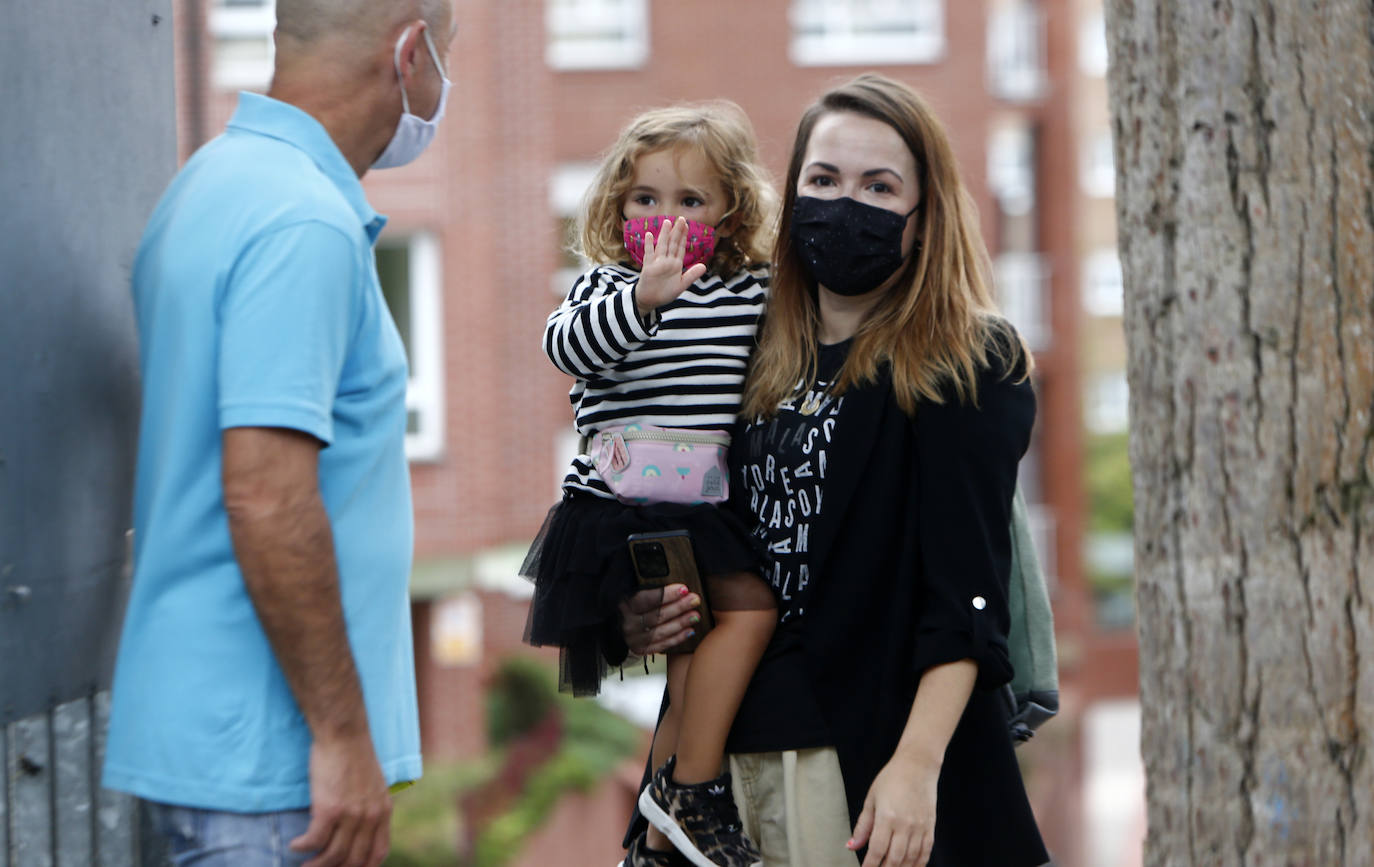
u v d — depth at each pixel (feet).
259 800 15.52
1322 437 17.99
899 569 17.93
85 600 19.08
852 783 17.93
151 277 16.37
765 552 18.63
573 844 106.22
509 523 116.57
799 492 18.45
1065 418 147.74
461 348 109.19
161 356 15.89
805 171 18.72
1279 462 18.11
